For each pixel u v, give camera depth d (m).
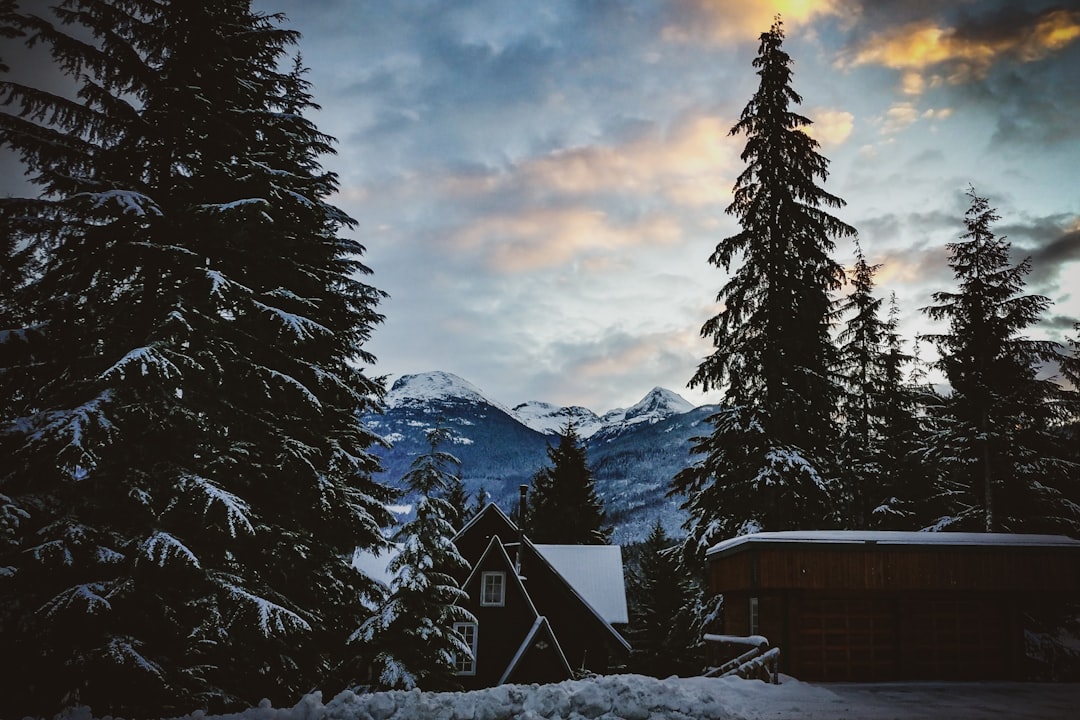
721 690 14.24
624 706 10.86
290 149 19.84
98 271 14.13
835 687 15.54
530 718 10.48
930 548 17.78
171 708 13.05
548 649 30.45
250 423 16.86
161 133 15.12
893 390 34.94
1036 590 17.66
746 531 23.48
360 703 11.04
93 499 13.38
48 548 11.95
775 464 22.91
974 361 29.23
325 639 18.45
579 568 39.06
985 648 17.94
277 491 17.23
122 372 12.54
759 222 25.88
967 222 30.08
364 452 20.62
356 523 18.72
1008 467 27.97
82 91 14.14
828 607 17.97
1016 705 13.64
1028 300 28.52
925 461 30.44
